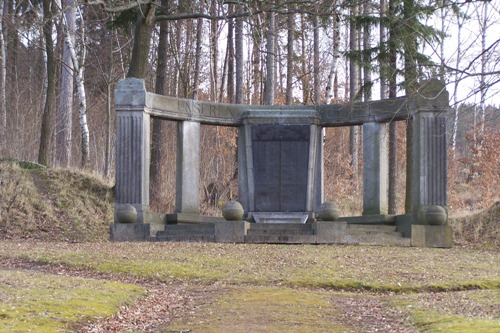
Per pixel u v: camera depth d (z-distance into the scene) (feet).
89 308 41.96
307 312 43.52
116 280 55.21
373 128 86.63
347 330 39.04
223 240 73.87
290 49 137.59
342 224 74.33
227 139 139.54
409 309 44.29
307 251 66.85
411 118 84.28
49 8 111.65
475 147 142.51
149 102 82.48
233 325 39.19
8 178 94.94
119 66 158.81
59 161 114.83
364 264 61.05
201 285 53.83
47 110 109.91
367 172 87.10
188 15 94.58
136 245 70.28
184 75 154.81
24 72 169.27
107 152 119.96
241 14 92.27
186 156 86.33
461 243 84.48
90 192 99.14
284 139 88.48
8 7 142.61
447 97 79.41
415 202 80.89
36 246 70.64
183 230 78.43
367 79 111.75
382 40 94.63
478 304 44.68
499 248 81.82
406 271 58.59
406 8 77.71
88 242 79.82
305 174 88.07
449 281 54.95
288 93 136.56
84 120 110.11
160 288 52.16
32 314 39.04
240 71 117.60
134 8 97.81
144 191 81.61
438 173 79.87
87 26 152.87
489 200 137.69
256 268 58.80
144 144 81.66
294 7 100.83
